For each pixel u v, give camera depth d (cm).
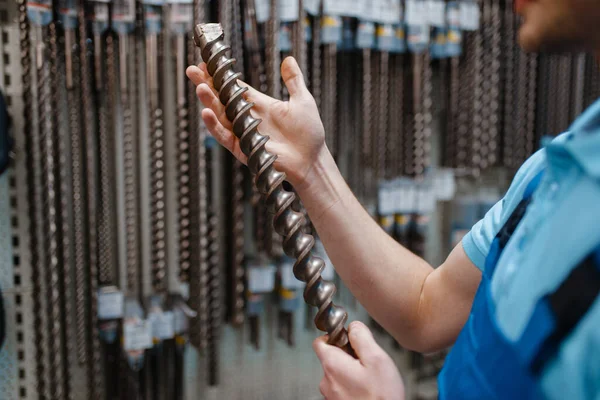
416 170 165
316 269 62
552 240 47
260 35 135
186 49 129
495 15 165
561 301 44
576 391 42
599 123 45
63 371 127
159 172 133
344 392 58
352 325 62
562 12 47
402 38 155
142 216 140
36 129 119
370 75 156
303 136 72
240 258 141
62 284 124
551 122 179
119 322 133
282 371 163
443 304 76
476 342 55
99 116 127
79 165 125
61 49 122
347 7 140
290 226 63
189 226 137
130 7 122
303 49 134
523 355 47
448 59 172
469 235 74
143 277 142
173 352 142
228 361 155
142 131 136
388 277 77
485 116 172
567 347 43
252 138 65
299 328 165
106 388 136
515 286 50
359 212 77
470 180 188
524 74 173
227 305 148
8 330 125
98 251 132
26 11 110
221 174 144
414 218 170
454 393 56
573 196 46
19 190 122
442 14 157
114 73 127
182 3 125
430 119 175
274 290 155
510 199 66
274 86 130
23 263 125
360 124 158
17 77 118
